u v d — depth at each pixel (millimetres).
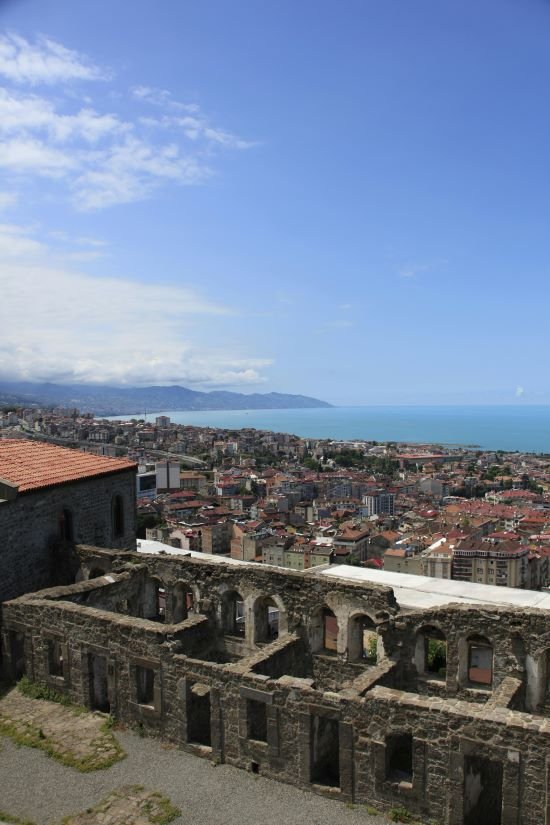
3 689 28172
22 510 33406
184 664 23438
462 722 18781
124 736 24391
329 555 131250
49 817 19391
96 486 39125
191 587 32125
